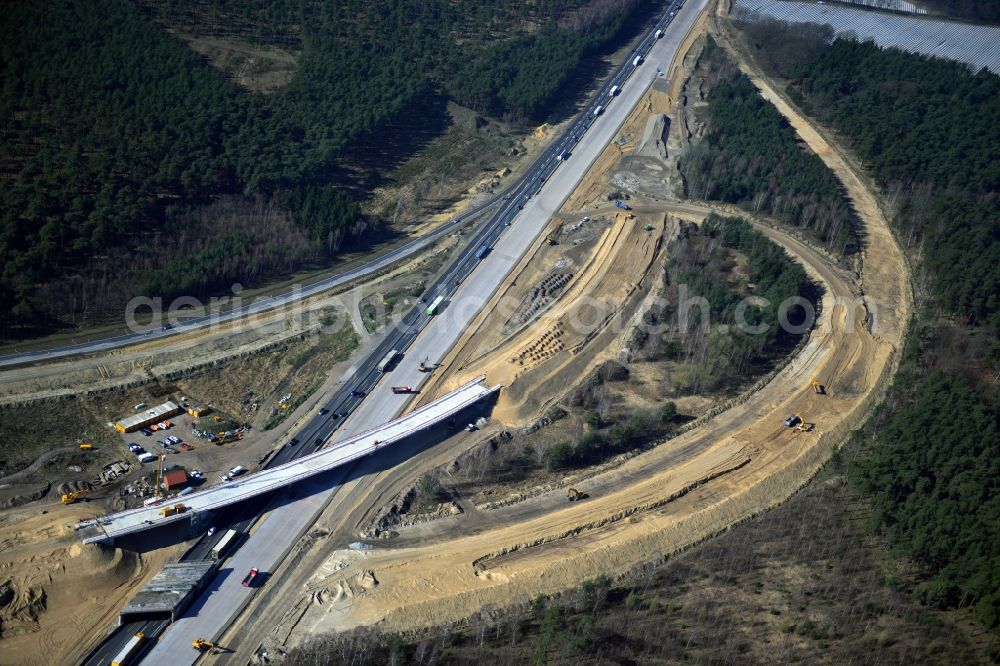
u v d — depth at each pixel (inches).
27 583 7042.3
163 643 6850.4
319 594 7253.9
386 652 6801.2
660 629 7101.4
